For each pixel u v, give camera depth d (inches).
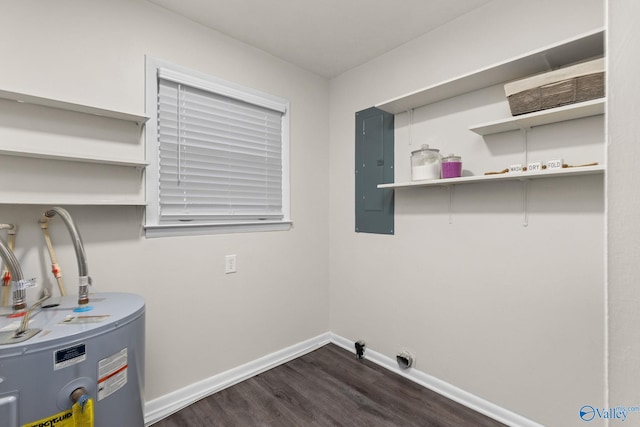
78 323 43.6
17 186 56.2
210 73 82.2
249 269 90.6
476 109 75.3
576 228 61.3
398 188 92.0
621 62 12.1
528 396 67.5
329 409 75.0
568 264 62.2
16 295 48.1
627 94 11.9
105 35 65.6
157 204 73.3
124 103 68.1
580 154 60.3
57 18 60.1
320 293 109.9
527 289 67.6
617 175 12.1
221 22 80.0
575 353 61.5
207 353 81.5
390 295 94.4
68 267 61.7
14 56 55.9
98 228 65.2
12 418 36.1
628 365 11.9
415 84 87.7
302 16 77.7
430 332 84.7
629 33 11.9
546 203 65.0
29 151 53.1
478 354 75.2
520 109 61.0
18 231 56.6
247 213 92.4
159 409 72.7
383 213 96.3
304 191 105.0
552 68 63.1
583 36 52.4
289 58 98.1
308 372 92.2
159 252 73.7
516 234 69.1
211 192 85.0
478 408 74.7
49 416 38.0
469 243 76.9
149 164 67.7
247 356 89.7
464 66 77.2
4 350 35.9
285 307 99.4
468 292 77.1
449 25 80.1
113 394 44.3
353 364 97.0
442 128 81.7
